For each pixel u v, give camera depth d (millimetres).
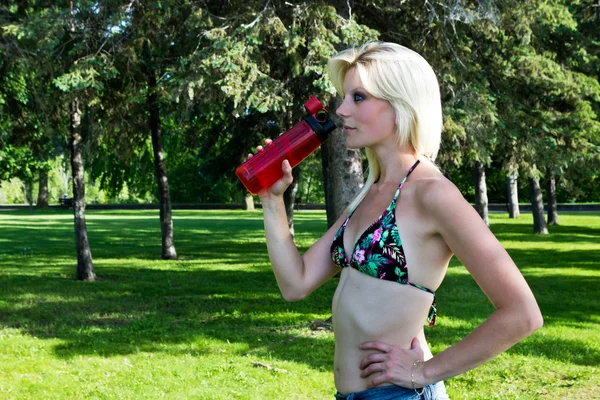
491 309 10352
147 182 58469
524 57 11641
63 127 14039
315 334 8625
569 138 11844
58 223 38562
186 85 9305
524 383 6281
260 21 8992
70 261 18906
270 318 9688
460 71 10344
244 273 15703
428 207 1612
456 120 10469
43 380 6539
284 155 1841
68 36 11703
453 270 15859
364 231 1702
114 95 12875
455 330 8680
